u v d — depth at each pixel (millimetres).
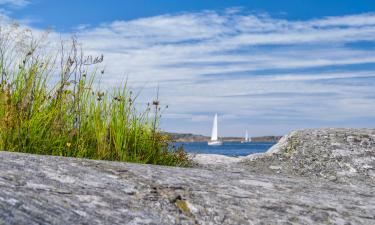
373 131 9234
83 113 5914
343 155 8148
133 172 3037
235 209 2611
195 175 3398
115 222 2074
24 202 1944
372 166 7723
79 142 5656
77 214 2031
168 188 2762
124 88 6250
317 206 2961
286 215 2676
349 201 3314
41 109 5582
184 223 2322
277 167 8062
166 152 6996
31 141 5172
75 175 2662
